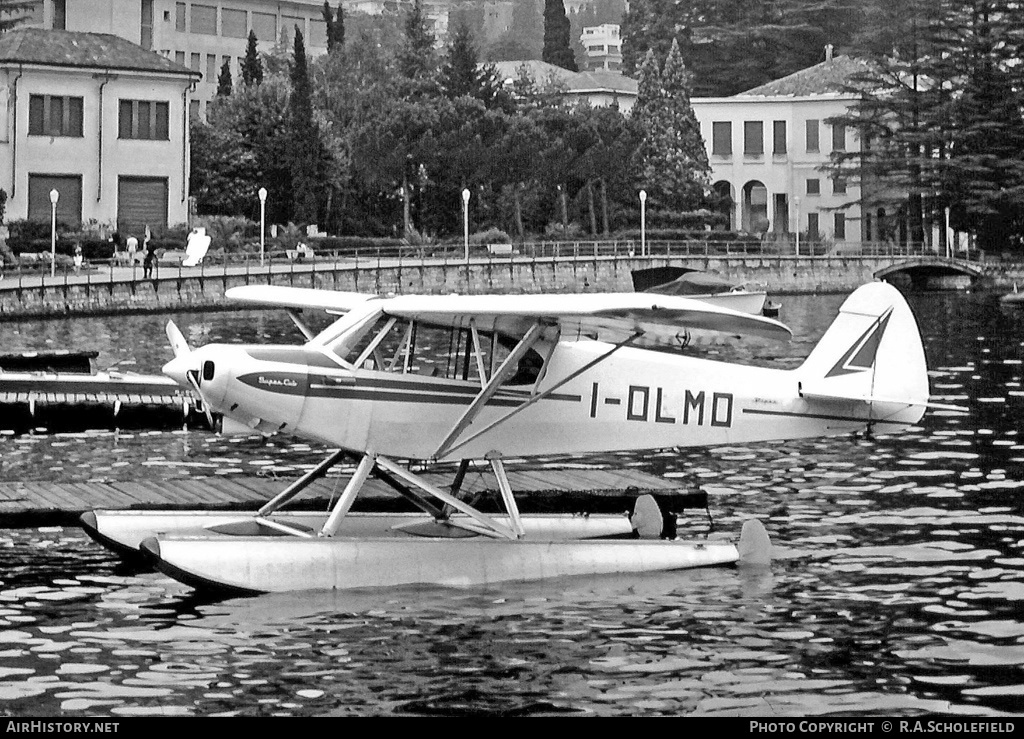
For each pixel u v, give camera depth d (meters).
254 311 105.94
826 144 179.50
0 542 31.98
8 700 22.02
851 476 40.47
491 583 28.78
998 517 34.75
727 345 88.00
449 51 174.12
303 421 28.27
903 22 167.00
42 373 53.88
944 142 162.62
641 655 24.31
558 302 26.64
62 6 153.38
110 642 24.81
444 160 142.88
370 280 115.19
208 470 41.94
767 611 26.92
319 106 163.50
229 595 27.59
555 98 161.38
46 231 113.94
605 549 29.88
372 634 25.36
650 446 31.06
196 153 139.75
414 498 30.11
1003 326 99.69
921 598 27.69
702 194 162.62
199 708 21.77
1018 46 162.75
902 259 153.88
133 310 101.00
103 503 31.55
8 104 118.94
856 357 32.25
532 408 29.94
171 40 195.62
